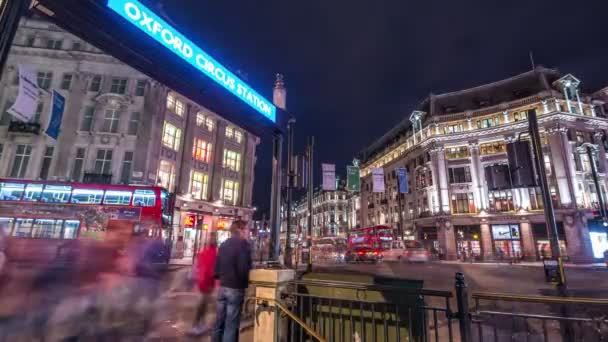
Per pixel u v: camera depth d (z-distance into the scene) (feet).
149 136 84.28
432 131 145.48
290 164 23.90
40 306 23.22
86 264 42.91
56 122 64.39
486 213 123.34
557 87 128.06
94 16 11.35
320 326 13.87
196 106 102.17
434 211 136.46
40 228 50.06
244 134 122.31
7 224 49.34
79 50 86.38
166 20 14.01
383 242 100.42
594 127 119.85
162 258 62.28
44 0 10.25
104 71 86.33
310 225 47.91
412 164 157.79
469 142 133.28
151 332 17.75
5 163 76.28
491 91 145.48
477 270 64.80
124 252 43.65
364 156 223.71
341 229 277.23
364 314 13.15
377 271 59.16
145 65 14.12
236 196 114.62
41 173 77.10
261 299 14.42
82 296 27.53
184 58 14.75
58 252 47.47
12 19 8.90
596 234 106.11
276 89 24.47
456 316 10.79
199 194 100.94
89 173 77.71
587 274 58.44
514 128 123.95
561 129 114.93
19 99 26.84
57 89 83.61
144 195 55.42
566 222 107.76
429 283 41.09
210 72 16.39
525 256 112.88
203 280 19.39
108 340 16.25
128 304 24.94
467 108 144.97
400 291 11.94
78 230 50.65
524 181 35.55
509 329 19.89
